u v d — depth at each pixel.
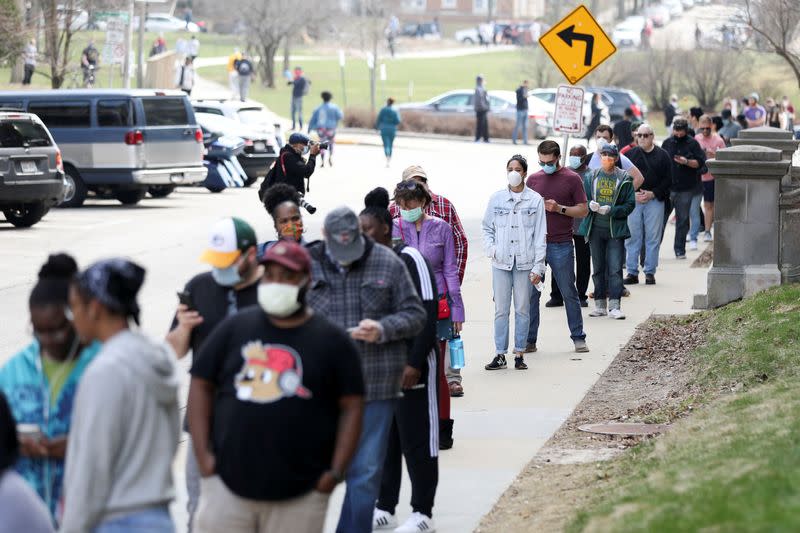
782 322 30.56
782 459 17.47
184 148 68.44
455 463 23.00
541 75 164.75
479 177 88.44
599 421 25.92
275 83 184.50
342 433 13.51
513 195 30.53
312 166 44.59
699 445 20.50
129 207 67.50
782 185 38.12
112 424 11.83
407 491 21.89
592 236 37.88
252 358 13.27
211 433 13.68
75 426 11.95
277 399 13.14
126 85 93.50
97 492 11.84
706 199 56.34
